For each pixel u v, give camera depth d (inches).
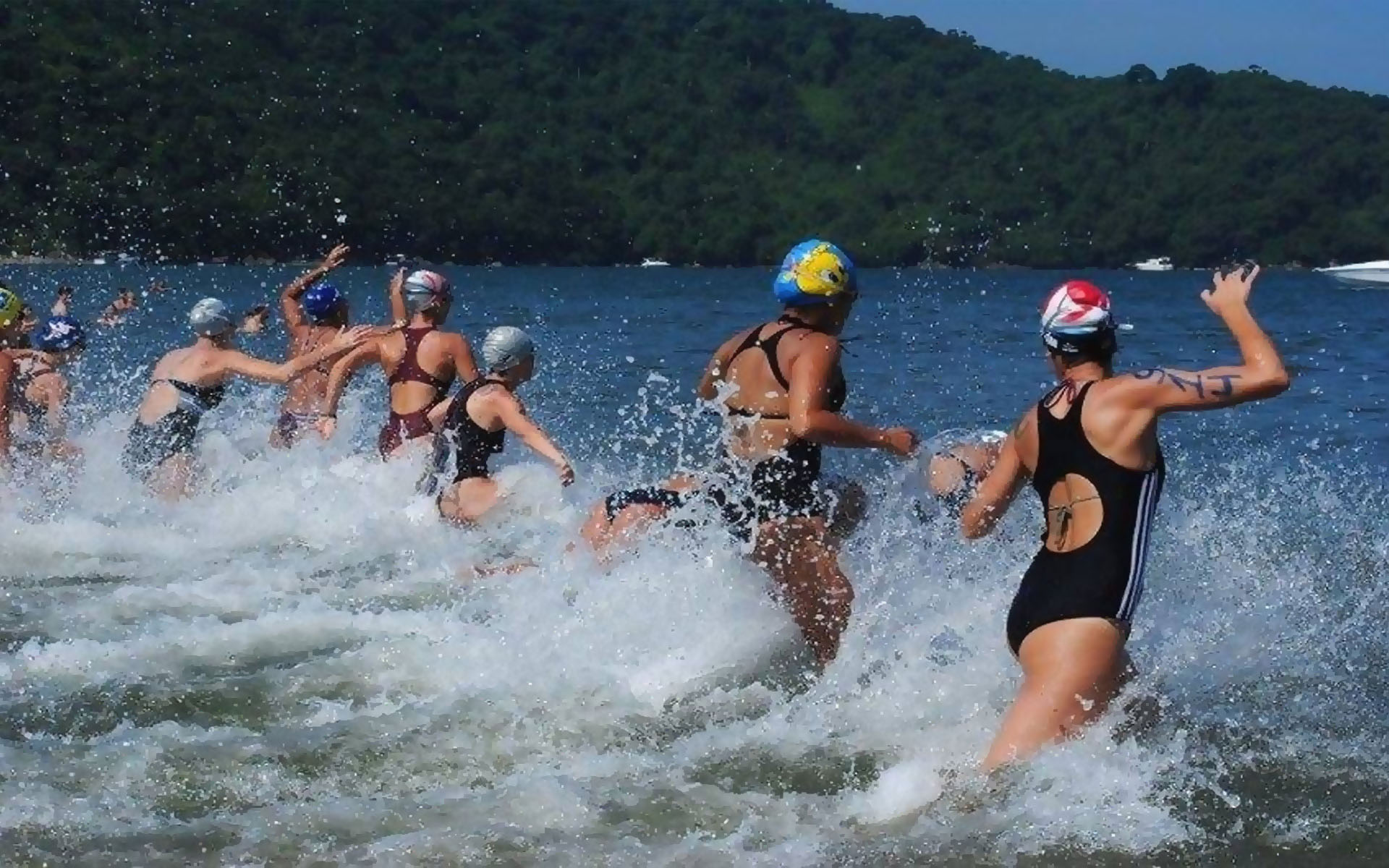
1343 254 3747.5
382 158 3417.8
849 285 262.8
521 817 198.5
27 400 422.9
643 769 217.5
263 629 282.7
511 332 368.2
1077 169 3897.6
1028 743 206.8
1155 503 214.7
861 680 253.9
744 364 265.3
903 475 327.3
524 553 346.0
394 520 371.9
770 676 259.9
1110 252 3796.8
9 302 429.7
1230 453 493.0
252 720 234.5
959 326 1191.6
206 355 420.2
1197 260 3730.3
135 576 331.3
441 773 214.7
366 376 658.2
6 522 374.6
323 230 3029.0
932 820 198.4
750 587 269.4
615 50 4697.3
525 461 486.6
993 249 3870.6
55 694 244.1
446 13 4493.1
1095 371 219.9
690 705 245.9
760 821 199.0
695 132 4298.7
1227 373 208.2
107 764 213.6
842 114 4436.5
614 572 276.1
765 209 4089.6
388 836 191.9
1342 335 1170.0
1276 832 196.4
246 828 193.5
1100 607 209.5
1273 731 231.9
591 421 582.6
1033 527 316.8
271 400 589.9
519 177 3919.8
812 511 263.4
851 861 187.0
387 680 253.8
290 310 508.7
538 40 4650.6
